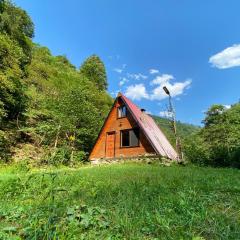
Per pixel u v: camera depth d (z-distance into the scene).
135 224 3.62
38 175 6.64
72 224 3.39
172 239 3.21
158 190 6.24
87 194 5.73
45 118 27.80
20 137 23.19
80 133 27.67
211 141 36.97
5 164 16.19
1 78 20.03
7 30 34.47
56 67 55.41
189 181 8.18
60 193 5.88
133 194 5.65
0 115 20.72
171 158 22.73
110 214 4.06
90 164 24.89
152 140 22.05
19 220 3.89
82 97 30.38
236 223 3.70
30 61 40.50
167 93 22.14
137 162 22.16
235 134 32.94
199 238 3.21
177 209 4.50
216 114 45.06
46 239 2.85
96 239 3.16
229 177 9.65
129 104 25.17
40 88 35.03
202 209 4.28
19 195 5.77
